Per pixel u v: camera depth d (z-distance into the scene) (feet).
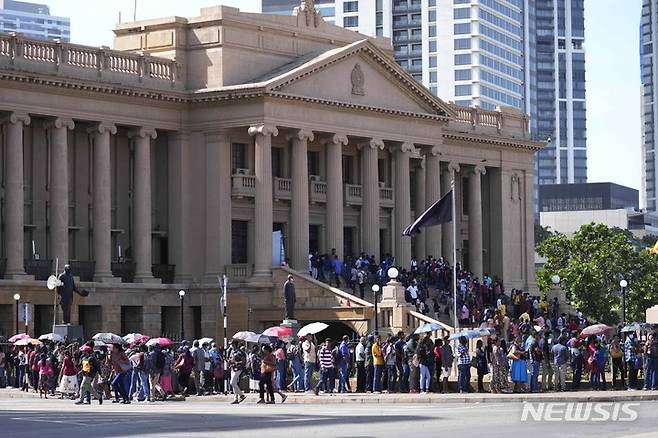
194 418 214.28
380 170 479.41
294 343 351.67
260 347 294.05
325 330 422.00
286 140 446.60
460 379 290.35
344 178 468.34
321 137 447.01
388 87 462.60
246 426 194.39
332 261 433.89
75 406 257.14
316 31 460.14
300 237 435.94
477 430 181.88
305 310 412.16
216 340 425.69
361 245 462.60
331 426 191.62
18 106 391.65
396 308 390.21
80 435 182.80
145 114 422.00
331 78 442.50
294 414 221.66
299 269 434.71
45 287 394.73
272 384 266.16
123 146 429.38
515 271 542.98
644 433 171.22
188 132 432.66
